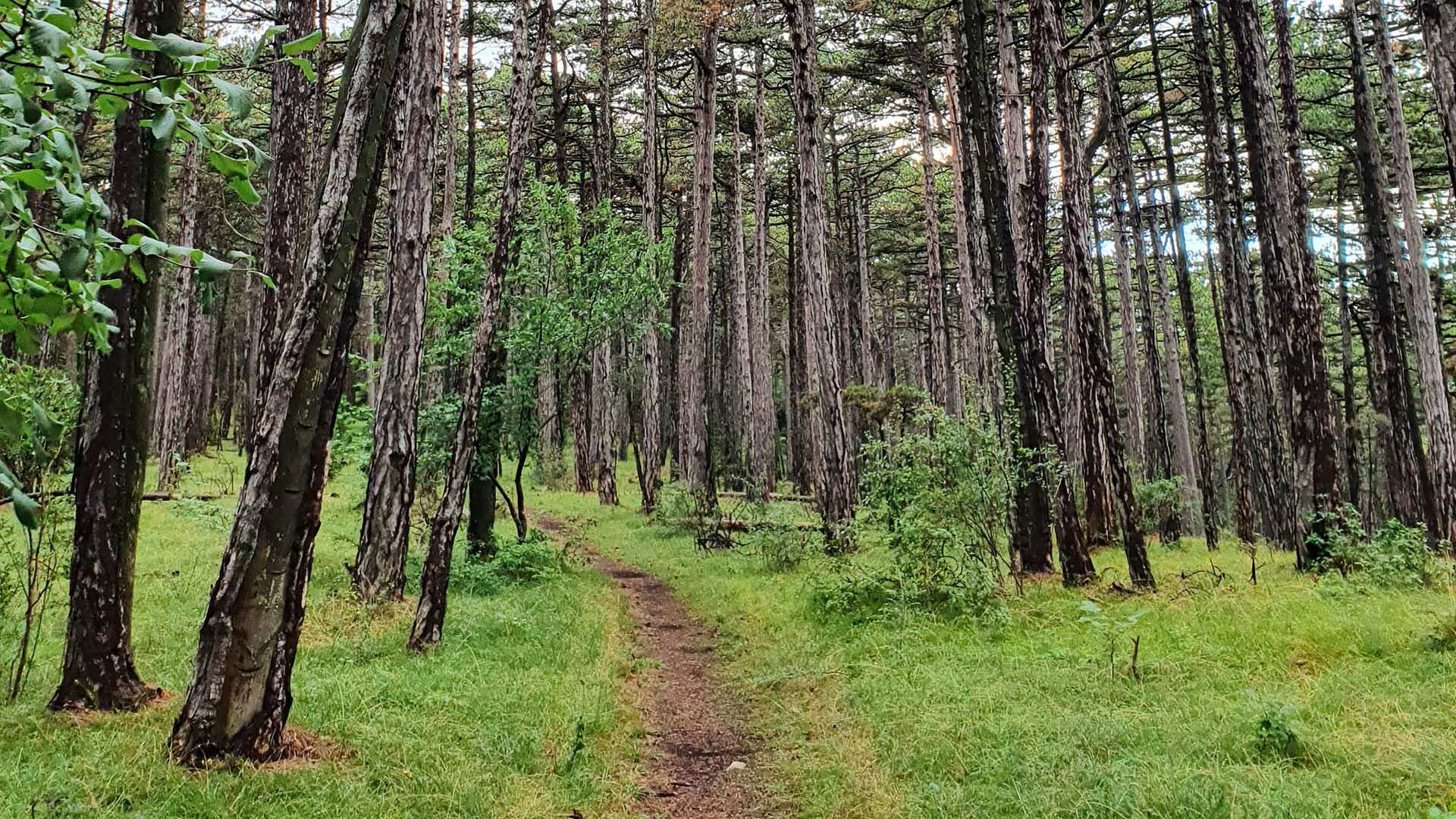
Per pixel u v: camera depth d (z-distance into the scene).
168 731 4.69
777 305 41.59
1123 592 9.09
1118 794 3.81
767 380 27.22
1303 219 11.33
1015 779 4.29
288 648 4.62
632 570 14.11
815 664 7.18
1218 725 4.73
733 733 6.05
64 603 7.19
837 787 4.62
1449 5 8.40
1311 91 17.69
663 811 4.65
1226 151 18.22
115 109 1.62
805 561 12.64
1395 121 12.68
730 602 10.41
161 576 9.34
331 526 15.12
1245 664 5.89
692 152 32.97
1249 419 16.56
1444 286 21.92
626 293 13.16
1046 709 5.25
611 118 26.92
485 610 8.98
